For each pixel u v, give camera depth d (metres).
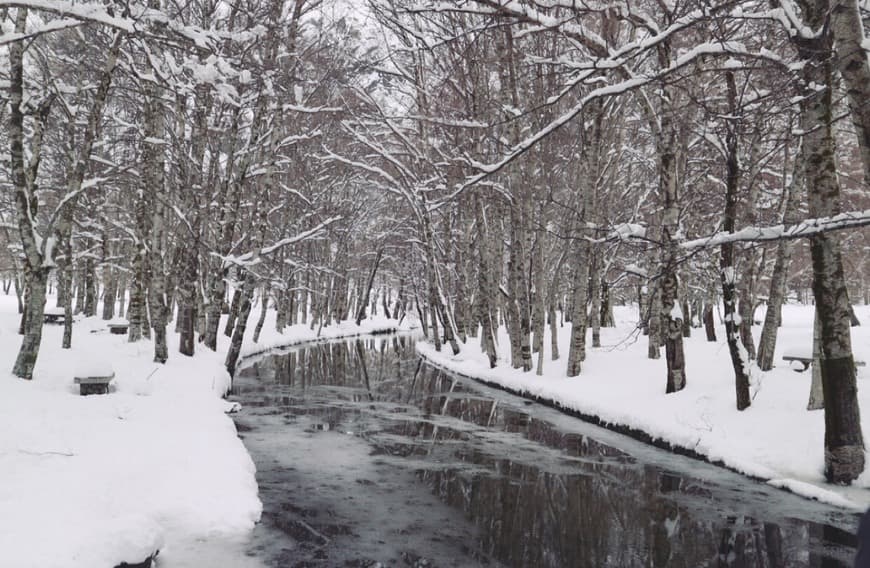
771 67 7.19
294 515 7.76
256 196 22.84
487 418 15.12
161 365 16.59
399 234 38.69
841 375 8.73
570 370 18.00
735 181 11.51
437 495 8.86
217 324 23.61
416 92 23.61
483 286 24.84
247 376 22.09
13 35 8.19
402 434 13.08
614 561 6.68
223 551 6.46
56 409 9.76
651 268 18.39
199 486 7.77
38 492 6.29
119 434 9.12
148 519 6.30
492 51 18.36
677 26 6.75
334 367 26.70
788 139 7.75
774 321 14.28
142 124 19.09
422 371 26.03
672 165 13.20
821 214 8.55
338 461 10.61
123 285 38.50
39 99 13.49
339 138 29.38
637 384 15.30
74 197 12.12
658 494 9.03
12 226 18.94
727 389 12.80
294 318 53.72
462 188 8.53
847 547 7.11
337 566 6.32
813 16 8.05
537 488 9.29
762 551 6.99
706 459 10.81
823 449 9.38
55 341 18.66
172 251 28.97
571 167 23.09
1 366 12.35
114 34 12.84
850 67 6.63
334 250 45.75
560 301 38.91
